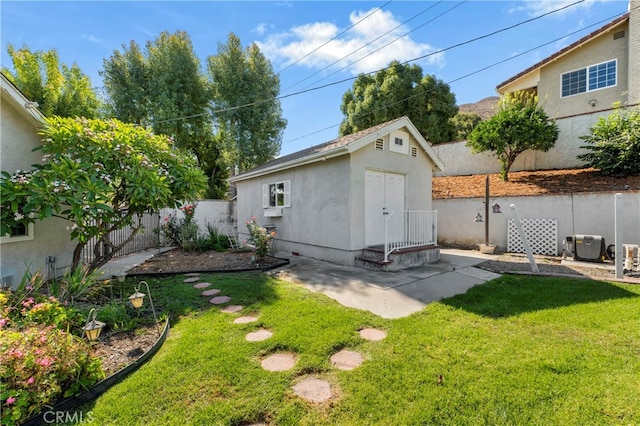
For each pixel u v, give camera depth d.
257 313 4.19
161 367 2.78
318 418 2.15
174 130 16.62
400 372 2.70
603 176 9.51
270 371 2.74
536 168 12.34
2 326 2.75
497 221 9.87
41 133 4.65
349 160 7.19
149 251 9.90
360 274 6.41
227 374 2.67
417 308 4.41
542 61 14.73
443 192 11.84
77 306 4.06
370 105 19.55
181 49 17.00
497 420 2.11
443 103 19.30
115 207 5.34
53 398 2.29
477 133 11.95
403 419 2.12
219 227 14.76
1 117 4.72
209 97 18.50
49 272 5.46
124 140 5.11
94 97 15.20
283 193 9.74
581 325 3.67
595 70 13.57
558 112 14.64
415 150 8.85
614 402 2.25
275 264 7.36
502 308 4.30
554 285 5.44
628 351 3.00
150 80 16.75
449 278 6.08
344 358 3.00
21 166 5.03
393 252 6.94
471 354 3.00
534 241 9.14
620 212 5.82
